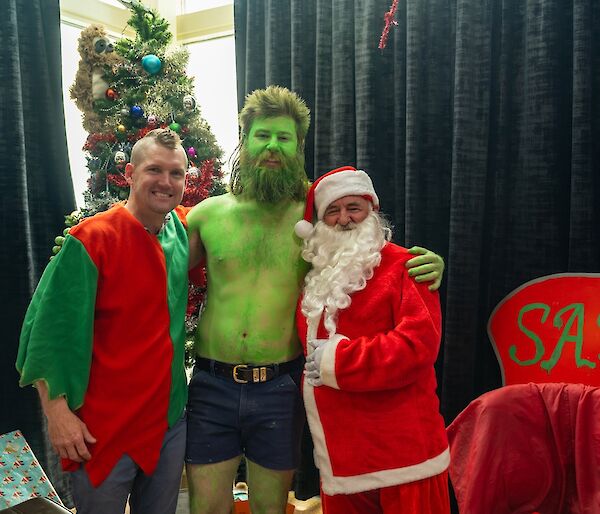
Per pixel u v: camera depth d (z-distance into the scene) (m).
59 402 1.51
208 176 2.40
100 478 1.54
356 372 1.45
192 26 3.42
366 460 1.50
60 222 2.84
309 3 2.77
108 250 1.54
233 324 1.68
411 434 1.50
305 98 2.78
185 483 2.46
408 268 1.56
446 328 2.43
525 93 2.35
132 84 2.41
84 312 1.50
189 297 2.27
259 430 1.69
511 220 2.44
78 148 3.20
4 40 2.59
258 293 1.69
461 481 1.86
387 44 2.61
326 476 1.53
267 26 2.80
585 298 2.01
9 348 2.67
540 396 1.83
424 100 2.54
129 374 1.55
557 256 2.32
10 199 2.63
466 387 2.42
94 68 2.41
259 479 1.72
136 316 1.56
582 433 1.73
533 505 1.77
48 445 2.73
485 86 2.38
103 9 3.24
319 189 1.63
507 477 1.78
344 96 2.63
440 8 2.51
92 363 1.55
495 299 2.48
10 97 2.60
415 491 1.50
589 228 2.21
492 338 2.15
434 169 2.55
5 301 2.65
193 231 1.81
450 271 2.42
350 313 1.56
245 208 1.75
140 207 1.60
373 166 2.58
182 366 1.69
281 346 1.69
